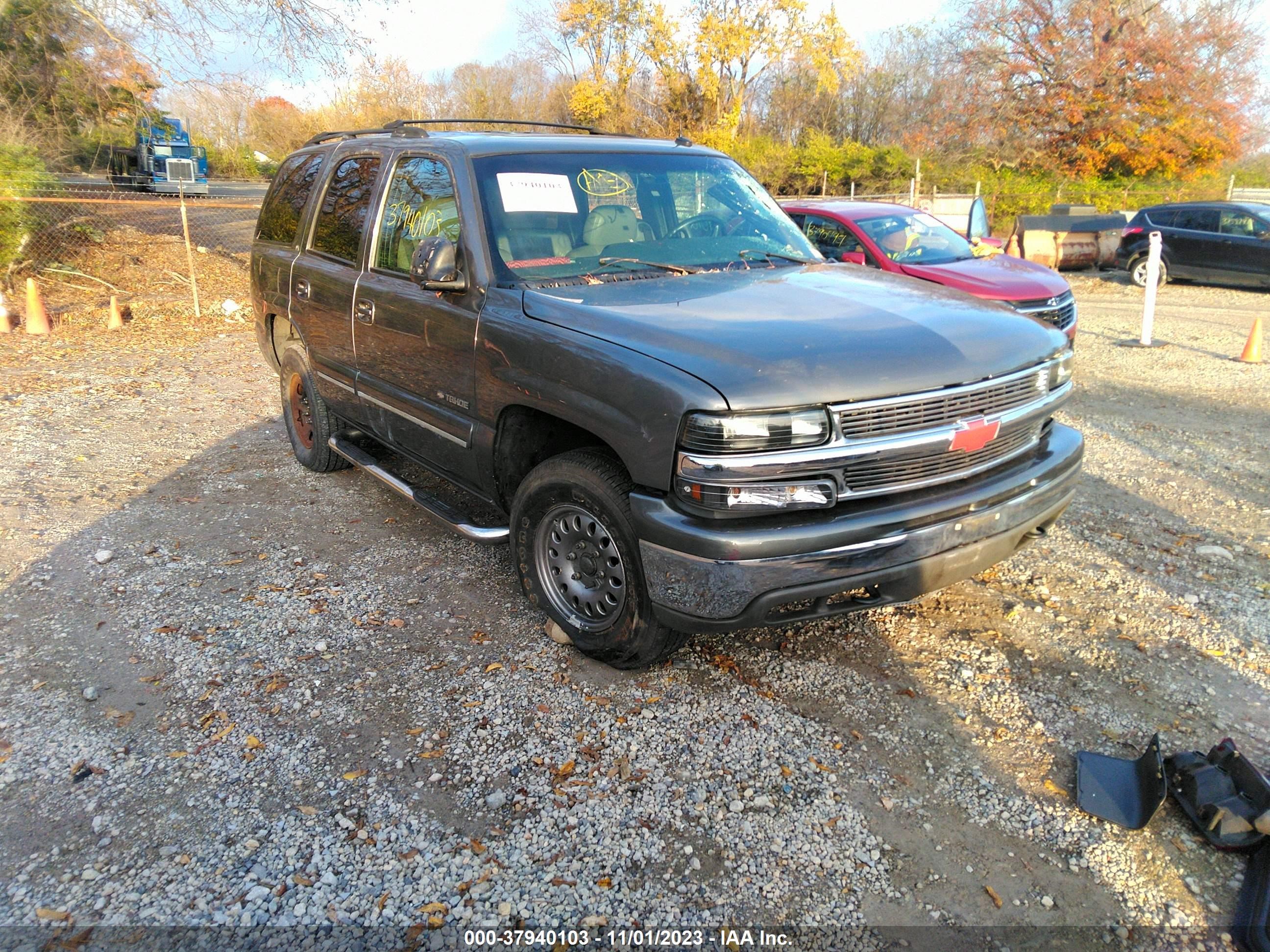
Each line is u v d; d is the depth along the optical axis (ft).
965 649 12.52
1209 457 21.06
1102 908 8.21
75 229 51.62
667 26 116.67
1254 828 8.74
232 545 16.11
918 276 29.09
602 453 11.25
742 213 15.07
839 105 157.38
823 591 9.83
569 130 16.93
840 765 10.11
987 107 107.65
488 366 12.19
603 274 12.71
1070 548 15.85
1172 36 97.14
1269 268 49.80
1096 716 10.98
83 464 20.44
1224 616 13.39
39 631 12.99
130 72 52.75
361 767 10.08
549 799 9.59
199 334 37.37
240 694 11.48
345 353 16.29
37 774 9.93
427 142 14.49
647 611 10.84
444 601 13.98
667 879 8.54
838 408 9.61
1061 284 28.63
